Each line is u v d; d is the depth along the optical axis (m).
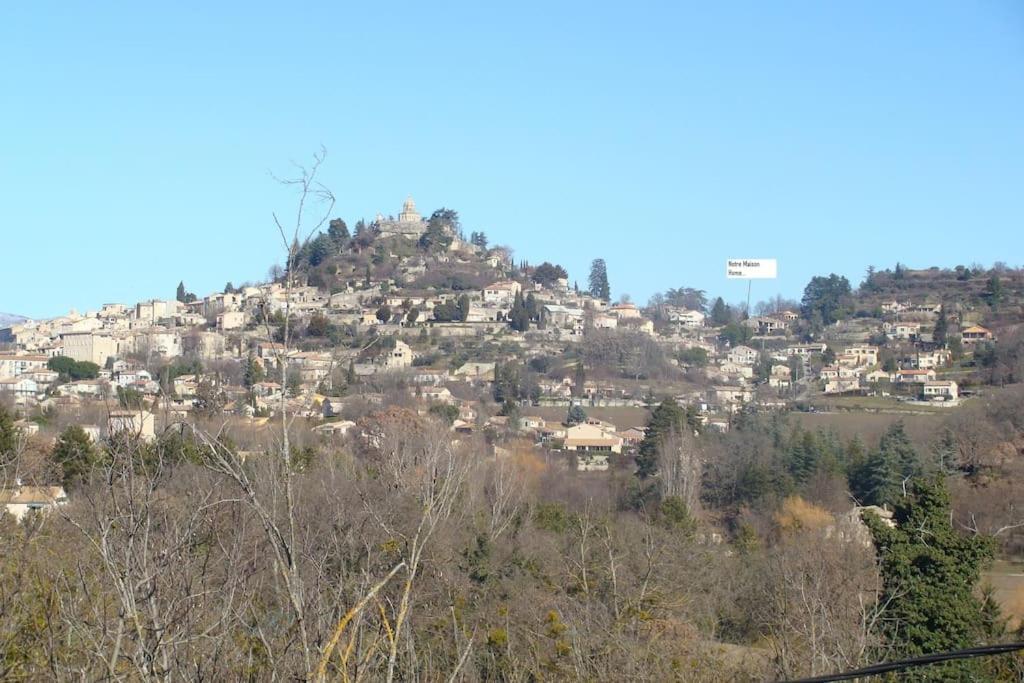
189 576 6.81
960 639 14.47
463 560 15.76
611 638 12.09
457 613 10.99
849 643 13.32
